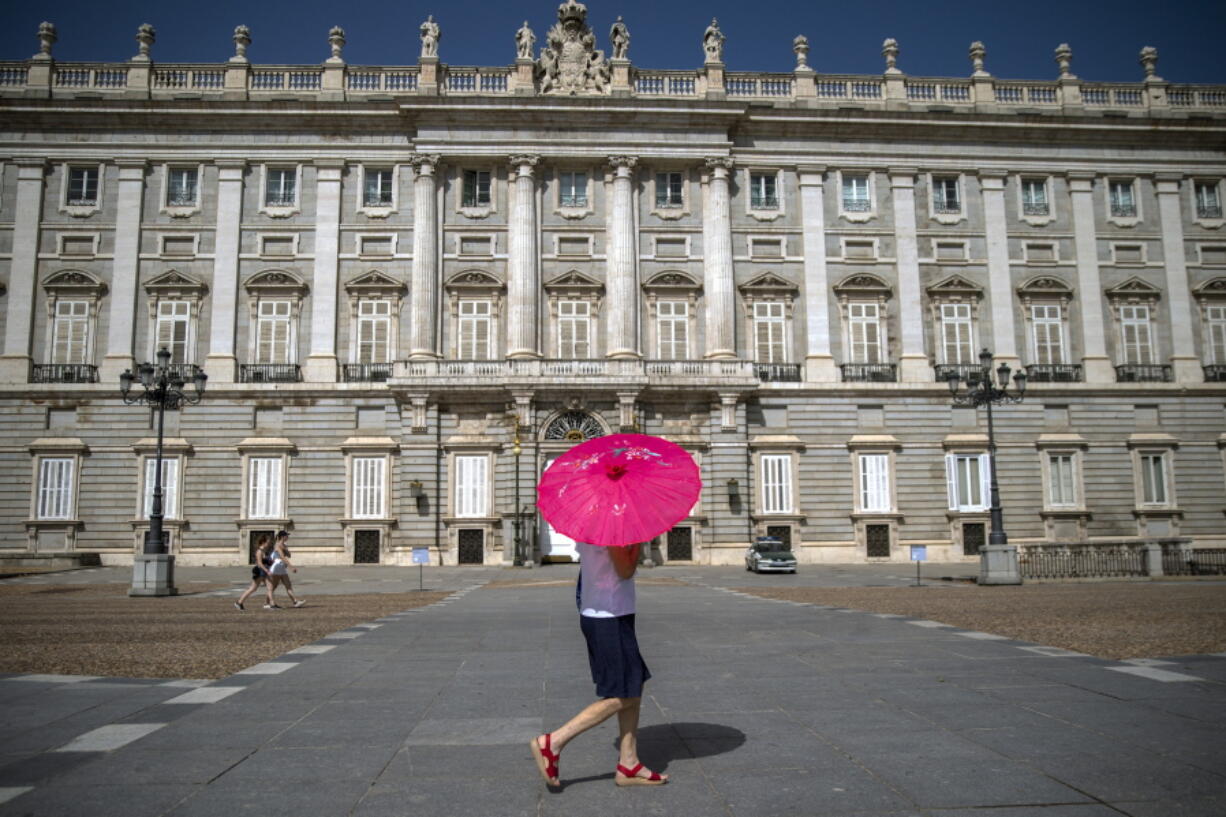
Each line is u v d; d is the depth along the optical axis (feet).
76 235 142.82
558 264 147.74
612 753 22.85
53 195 143.64
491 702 29.50
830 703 28.63
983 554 92.84
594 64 151.64
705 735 24.49
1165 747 22.66
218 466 138.92
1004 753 22.22
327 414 140.67
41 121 143.13
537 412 139.54
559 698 30.17
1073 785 19.51
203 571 126.00
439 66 148.97
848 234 152.25
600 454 21.74
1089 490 147.95
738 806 18.38
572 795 19.26
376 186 147.84
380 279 144.05
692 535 141.18
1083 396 149.69
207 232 144.46
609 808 18.35
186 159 145.18
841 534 144.97
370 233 145.69
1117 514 147.84
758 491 144.36
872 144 153.99
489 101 145.07
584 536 20.16
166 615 63.57
